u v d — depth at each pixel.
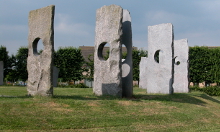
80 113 9.20
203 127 9.66
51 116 8.53
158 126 8.98
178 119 10.24
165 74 17.11
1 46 28.95
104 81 13.83
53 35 11.01
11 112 8.41
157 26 17.58
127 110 10.36
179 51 21.47
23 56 29.16
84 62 30.69
